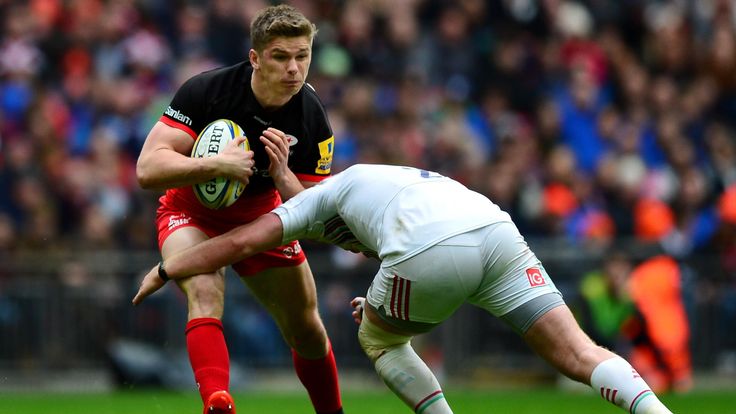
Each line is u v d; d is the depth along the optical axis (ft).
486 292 64.28
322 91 179.42
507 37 196.85
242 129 70.90
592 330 151.74
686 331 154.81
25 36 175.73
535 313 62.90
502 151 174.91
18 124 167.94
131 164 167.73
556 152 171.73
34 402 124.67
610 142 185.57
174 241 71.41
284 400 128.77
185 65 179.52
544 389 151.94
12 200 157.48
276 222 66.69
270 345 152.66
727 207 176.45
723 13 210.79
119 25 181.06
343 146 171.22
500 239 63.52
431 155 174.09
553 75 193.36
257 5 187.83
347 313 151.84
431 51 191.52
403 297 63.67
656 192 176.45
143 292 68.18
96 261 150.20
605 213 172.24
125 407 115.24
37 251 153.28
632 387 59.72
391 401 125.70
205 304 67.97
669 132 186.39
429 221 63.10
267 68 69.05
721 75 204.33
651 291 150.51
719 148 188.44
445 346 153.48
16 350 146.82
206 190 69.36
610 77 198.49
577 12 206.59
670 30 206.69
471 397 133.59
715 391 151.94
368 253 69.10
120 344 147.74
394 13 192.03
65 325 148.05
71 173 161.99
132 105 172.35
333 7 191.42
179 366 147.23
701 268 157.38
